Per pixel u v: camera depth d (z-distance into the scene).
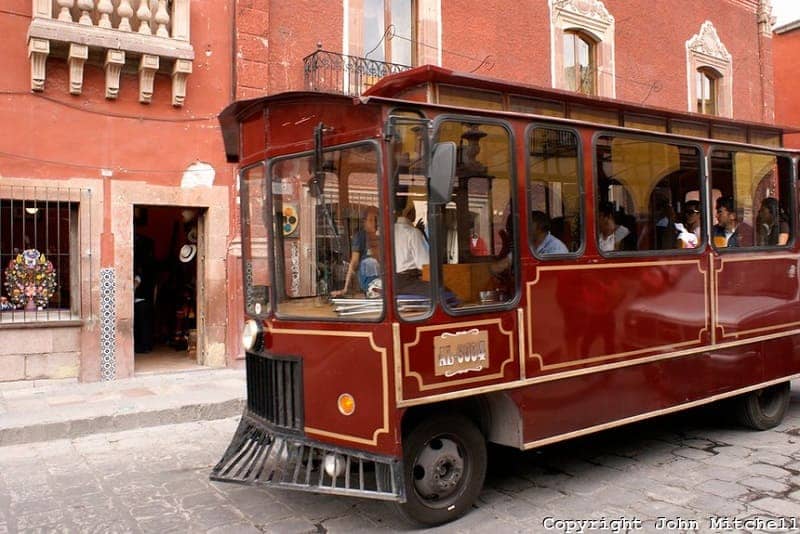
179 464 6.15
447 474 4.73
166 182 9.56
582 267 5.34
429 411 4.68
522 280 4.95
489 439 5.11
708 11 17.50
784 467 5.88
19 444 6.75
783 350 7.22
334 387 4.52
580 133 5.44
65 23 8.60
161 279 11.99
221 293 9.98
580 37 14.99
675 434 7.00
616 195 5.75
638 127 6.06
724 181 6.76
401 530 4.59
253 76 10.09
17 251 8.81
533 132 5.12
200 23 9.78
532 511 4.92
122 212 9.27
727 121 6.84
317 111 4.70
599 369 5.39
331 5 11.03
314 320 4.64
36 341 8.74
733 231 6.80
